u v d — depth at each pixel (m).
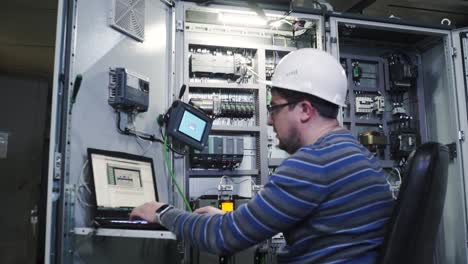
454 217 3.29
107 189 1.96
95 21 2.11
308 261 1.17
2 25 3.78
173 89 2.65
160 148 2.51
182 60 2.78
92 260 1.96
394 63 3.68
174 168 2.61
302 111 1.32
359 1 3.58
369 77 3.71
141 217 1.47
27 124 2.23
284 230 1.18
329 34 3.08
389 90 3.67
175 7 2.76
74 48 1.94
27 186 2.22
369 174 1.19
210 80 3.12
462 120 3.30
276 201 1.14
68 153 1.83
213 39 3.12
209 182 3.01
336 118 1.35
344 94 1.39
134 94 2.21
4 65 4.77
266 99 3.12
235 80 3.16
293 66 1.36
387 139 3.61
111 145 2.14
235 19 3.07
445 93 3.54
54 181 1.74
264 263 2.63
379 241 1.16
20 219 2.19
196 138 2.55
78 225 1.88
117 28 2.23
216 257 2.47
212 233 1.20
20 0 3.30
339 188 1.16
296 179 1.13
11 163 2.19
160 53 2.60
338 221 1.15
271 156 3.17
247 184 3.08
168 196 2.52
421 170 1.09
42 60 4.64
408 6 3.69
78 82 1.82
